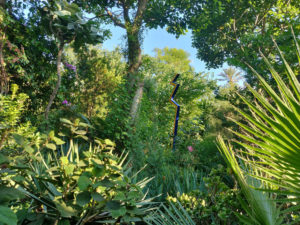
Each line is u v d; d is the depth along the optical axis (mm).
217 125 7426
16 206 1689
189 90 10773
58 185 1586
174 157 5699
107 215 1753
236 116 6965
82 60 8219
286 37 6645
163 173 3996
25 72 6098
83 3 9008
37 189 1657
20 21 6074
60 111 5766
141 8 8867
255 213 1417
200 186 3303
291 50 6070
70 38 6094
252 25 11898
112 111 5879
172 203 2100
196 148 6879
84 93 7871
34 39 6273
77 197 1424
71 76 7535
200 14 10969
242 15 11562
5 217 1061
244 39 7430
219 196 2084
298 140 1013
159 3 10914
